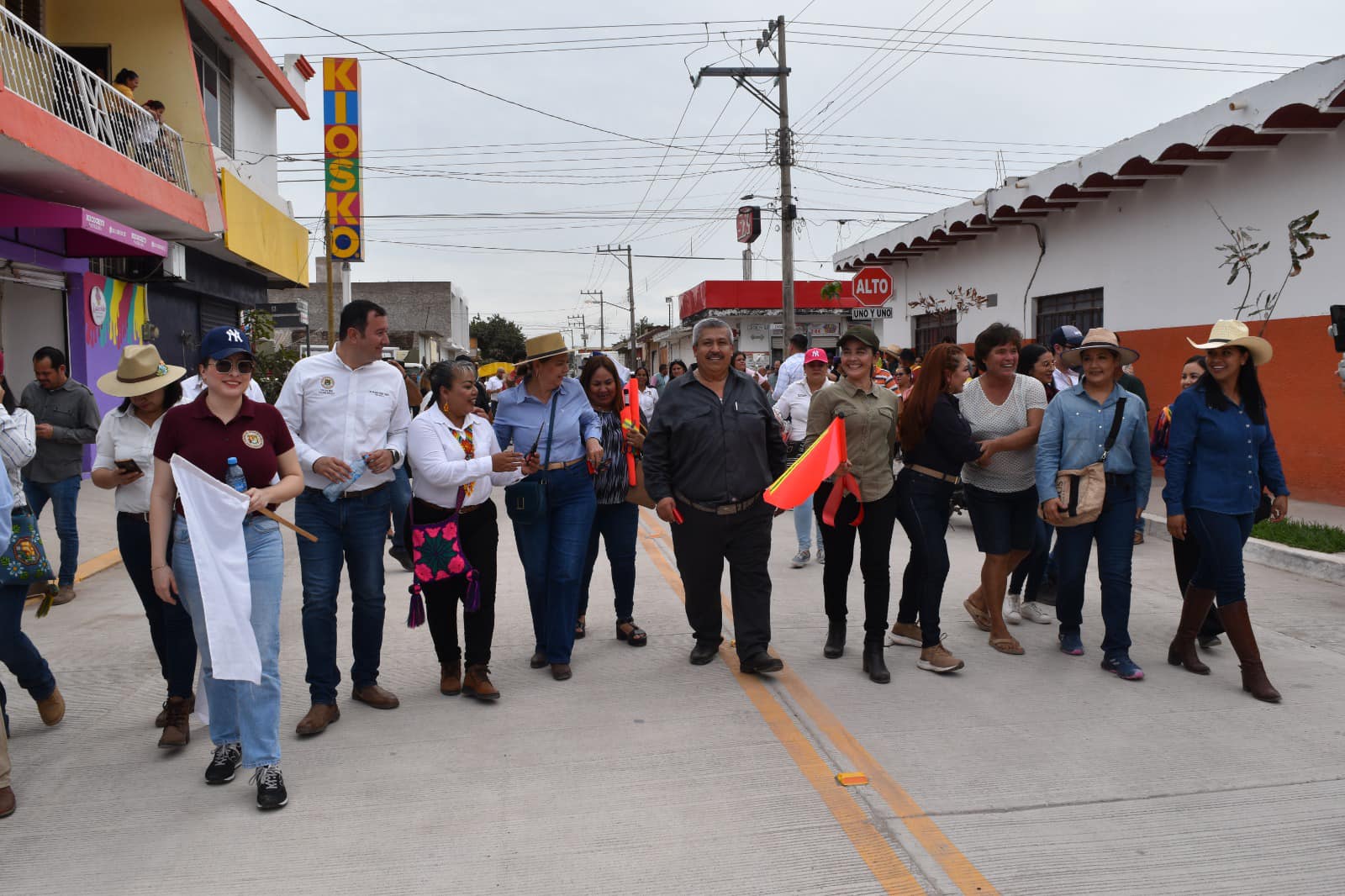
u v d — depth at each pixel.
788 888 3.33
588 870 3.47
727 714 5.06
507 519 12.26
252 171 20.58
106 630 7.08
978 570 8.57
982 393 6.05
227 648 3.86
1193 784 4.11
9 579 4.68
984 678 5.57
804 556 8.98
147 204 13.44
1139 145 12.10
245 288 21.33
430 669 5.97
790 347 11.26
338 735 4.84
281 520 4.17
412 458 5.15
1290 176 11.16
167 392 4.93
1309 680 5.47
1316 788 4.05
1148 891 3.29
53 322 13.77
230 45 18.56
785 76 22.27
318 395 4.90
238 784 4.30
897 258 20.81
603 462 6.19
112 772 4.46
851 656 6.09
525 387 5.86
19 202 11.06
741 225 25.91
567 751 4.58
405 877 3.45
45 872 3.52
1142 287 13.65
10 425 4.68
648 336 56.75
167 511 4.07
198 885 3.42
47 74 12.28
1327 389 10.84
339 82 22.28
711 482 5.61
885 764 4.37
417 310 69.00
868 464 5.56
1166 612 7.05
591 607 7.53
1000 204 15.50
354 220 22.56
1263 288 11.64
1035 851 3.57
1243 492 5.23
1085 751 4.48
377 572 5.12
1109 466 5.57
